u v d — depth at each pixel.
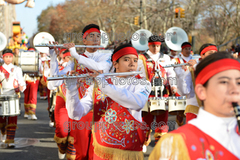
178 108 4.96
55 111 4.78
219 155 1.37
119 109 2.64
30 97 8.85
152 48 5.40
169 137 1.41
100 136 2.68
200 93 1.48
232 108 1.39
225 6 33.25
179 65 4.07
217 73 1.41
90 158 3.95
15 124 5.93
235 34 36.62
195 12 31.95
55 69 4.25
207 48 4.54
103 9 39.97
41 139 6.58
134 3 36.84
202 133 1.40
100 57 4.30
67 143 4.88
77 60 3.96
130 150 2.60
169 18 35.09
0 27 33.06
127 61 2.76
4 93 6.66
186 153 1.36
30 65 9.02
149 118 5.25
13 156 5.38
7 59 6.68
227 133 1.39
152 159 1.45
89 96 2.85
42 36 6.20
